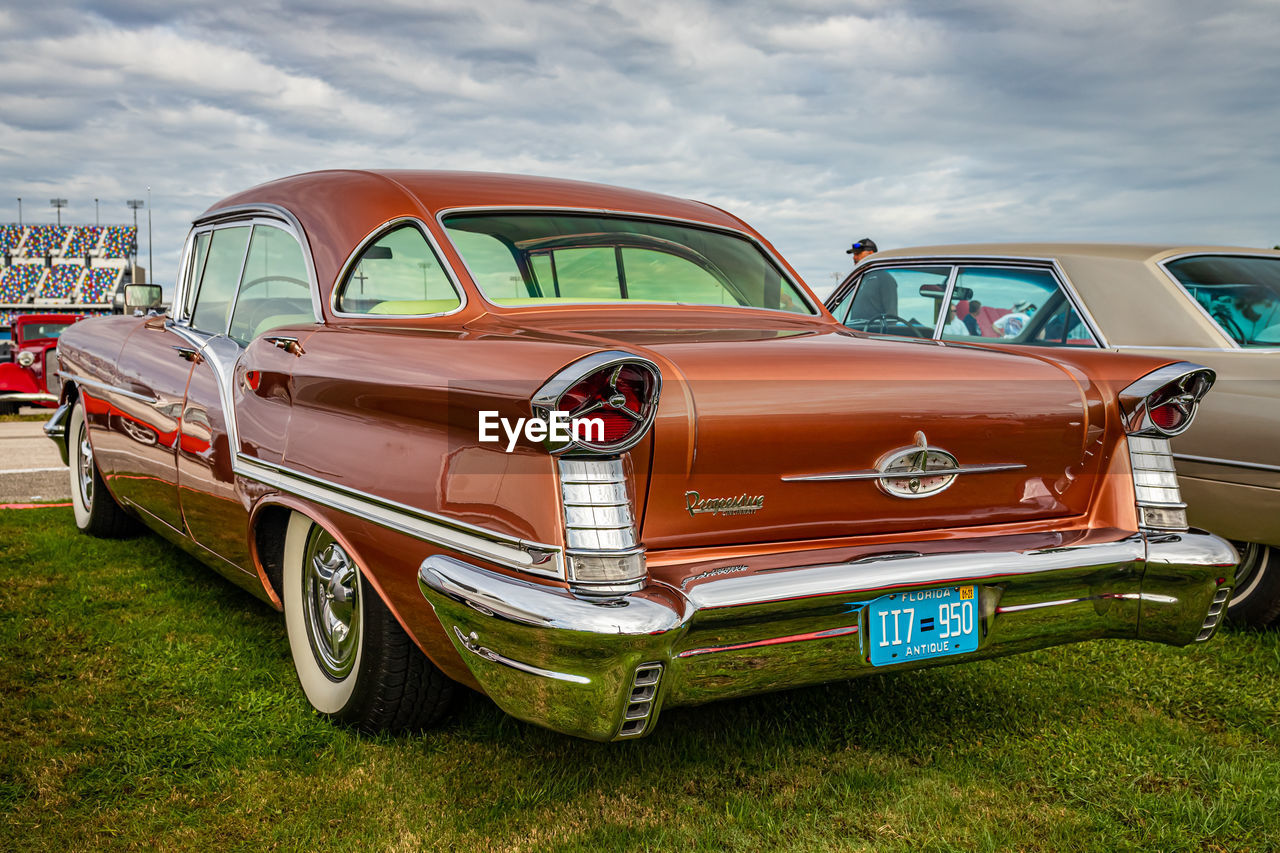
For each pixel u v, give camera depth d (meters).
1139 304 4.14
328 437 2.52
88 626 3.63
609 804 2.38
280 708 2.89
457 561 2.08
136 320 4.46
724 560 2.09
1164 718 3.01
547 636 1.86
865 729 2.85
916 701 3.07
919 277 5.10
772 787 2.49
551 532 1.90
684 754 2.64
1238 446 3.61
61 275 69.75
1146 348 4.04
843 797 2.44
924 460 2.30
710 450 2.05
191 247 3.87
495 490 2.00
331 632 2.77
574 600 1.86
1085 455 2.55
